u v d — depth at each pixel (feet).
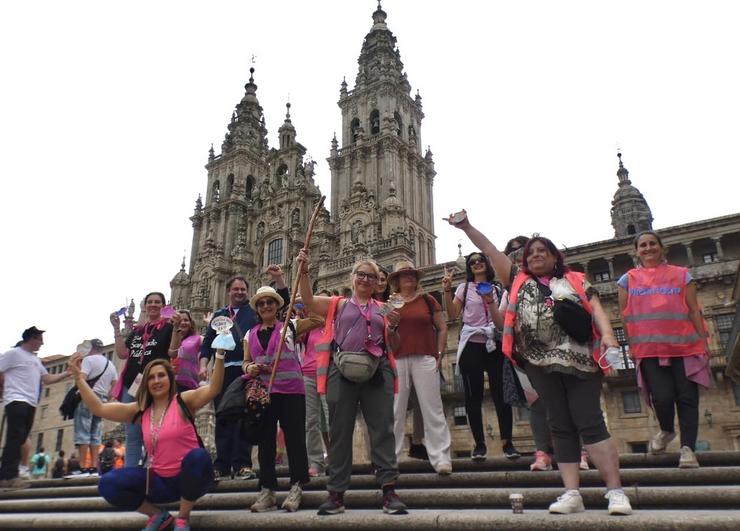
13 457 36.60
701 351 24.84
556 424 19.62
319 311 24.27
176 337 31.27
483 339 29.73
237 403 24.06
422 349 28.09
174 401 22.29
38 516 26.30
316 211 26.09
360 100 203.51
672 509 19.98
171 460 21.20
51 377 40.60
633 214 156.04
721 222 102.12
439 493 22.99
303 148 222.48
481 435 29.01
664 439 25.54
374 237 165.99
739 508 19.24
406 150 190.80
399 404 28.14
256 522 21.11
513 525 17.85
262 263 199.00
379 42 214.69
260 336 26.27
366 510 22.89
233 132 248.32
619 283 27.81
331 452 21.91
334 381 22.54
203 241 222.69
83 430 43.57
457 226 27.50
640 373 26.23
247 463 31.55
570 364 19.06
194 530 21.97
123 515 25.30
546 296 20.35
